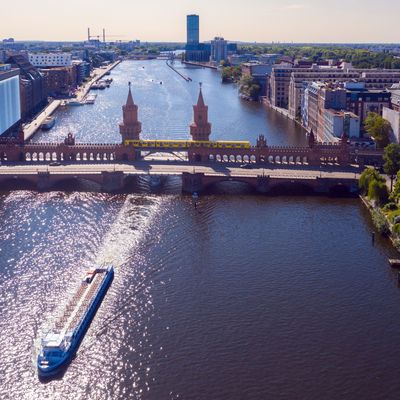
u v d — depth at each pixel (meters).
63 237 179.88
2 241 176.25
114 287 149.00
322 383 114.38
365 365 119.56
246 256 167.38
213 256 167.12
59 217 198.00
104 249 171.00
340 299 144.38
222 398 110.25
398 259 165.12
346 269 160.38
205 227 189.75
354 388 113.06
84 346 125.00
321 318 136.00
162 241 177.38
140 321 134.38
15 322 133.12
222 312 138.00
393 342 127.12
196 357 121.69
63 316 133.12
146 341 126.88
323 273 157.62
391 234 180.88
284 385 113.62
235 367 118.75
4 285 149.12
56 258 164.75
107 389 112.81
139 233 183.62
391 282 153.25
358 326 133.12
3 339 127.06
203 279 153.50
